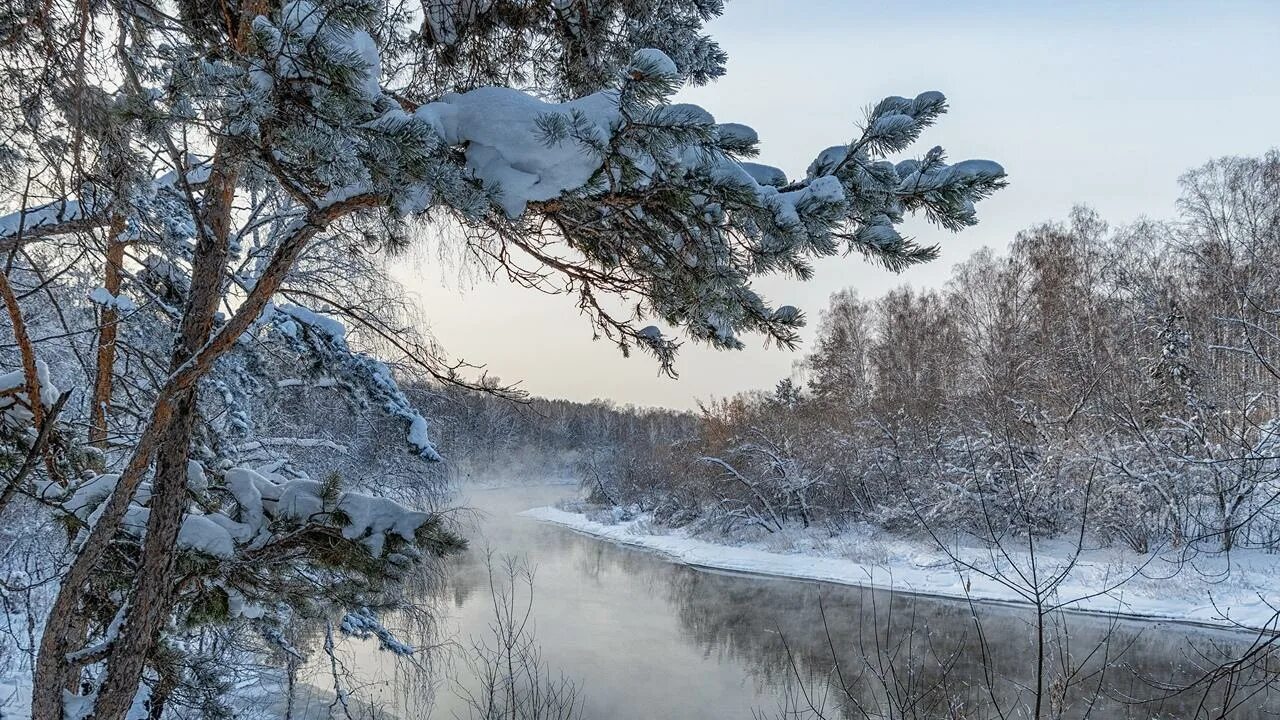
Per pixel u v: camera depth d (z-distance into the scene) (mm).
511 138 2316
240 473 3705
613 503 40750
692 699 11133
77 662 2977
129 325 5492
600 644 14125
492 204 2439
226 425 6055
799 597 18469
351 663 11531
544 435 64062
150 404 5633
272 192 6098
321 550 3643
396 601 4562
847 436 26078
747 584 20625
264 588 3881
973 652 12117
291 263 2979
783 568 22250
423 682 9266
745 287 2951
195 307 3232
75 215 3686
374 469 8828
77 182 3328
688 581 21266
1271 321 16328
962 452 17750
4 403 3248
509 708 8391
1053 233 29516
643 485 39312
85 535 3371
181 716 5145
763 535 26516
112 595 3574
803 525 26844
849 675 11555
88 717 2934
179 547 3283
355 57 2072
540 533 33688
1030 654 11844
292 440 8055
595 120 2293
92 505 3332
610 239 3137
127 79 3012
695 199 2584
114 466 4762
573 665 12633
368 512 3604
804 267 2859
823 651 13336
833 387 37344
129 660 3025
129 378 5297
